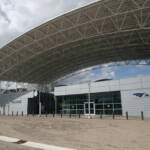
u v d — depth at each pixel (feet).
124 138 33.94
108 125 52.95
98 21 90.94
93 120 67.41
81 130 45.78
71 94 113.91
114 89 96.12
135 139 32.78
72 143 29.84
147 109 83.66
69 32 101.30
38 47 116.67
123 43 121.39
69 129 47.88
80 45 121.90
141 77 87.76
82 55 143.74
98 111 102.17
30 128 50.83
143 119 69.21
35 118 83.20
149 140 31.71
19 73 156.97
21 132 44.16
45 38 105.40
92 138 34.71
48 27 96.73
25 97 131.75
